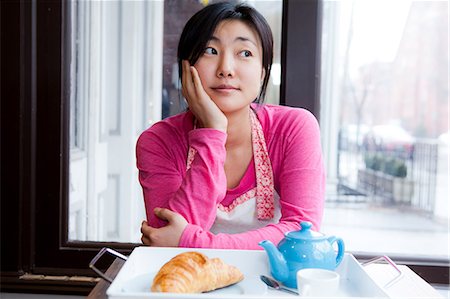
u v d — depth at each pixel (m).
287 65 1.51
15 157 1.54
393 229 3.09
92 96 1.91
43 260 1.57
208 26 0.95
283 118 1.05
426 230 3.13
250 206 1.02
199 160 0.93
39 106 1.55
